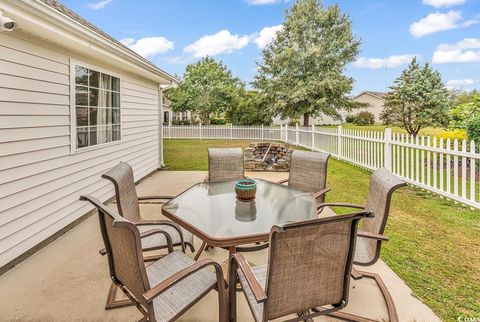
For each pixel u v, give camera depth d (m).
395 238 3.64
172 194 5.87
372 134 7.66
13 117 3.23
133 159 6.79
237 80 26.83
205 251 3.32
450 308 2.35
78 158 4.51
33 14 2.93
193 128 18.69
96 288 2.63
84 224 4.36
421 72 14.69
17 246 3.22
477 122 6.95
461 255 3.22
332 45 17.97
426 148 5.56
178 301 1.83
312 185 3.83
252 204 3.02
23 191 3.35
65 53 4.14
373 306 2.37
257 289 1.55
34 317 2.25
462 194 4.85
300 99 17.59
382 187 2.40
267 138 17.94
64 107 4.15
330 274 1.70
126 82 6.37
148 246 2.56
